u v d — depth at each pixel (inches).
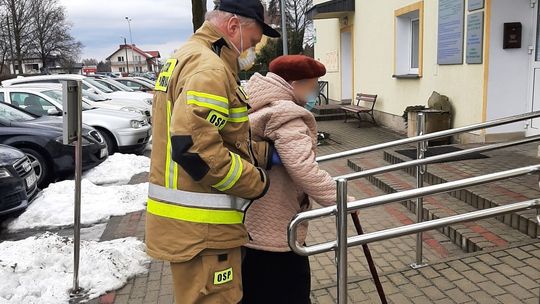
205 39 85.6
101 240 207.2
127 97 597.0
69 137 145.3
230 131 82.5
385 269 161.8
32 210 241.9
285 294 104.6
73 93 146.8
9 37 1656.0
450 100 336.5
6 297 149.8
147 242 85.1
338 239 92.0
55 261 169.8
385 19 454.9
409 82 409.4
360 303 131.3
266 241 100.3
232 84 81.7
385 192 253.1
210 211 80.5
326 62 681.6
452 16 326.3
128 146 391.9
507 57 294.0
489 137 301.0
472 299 127.7
